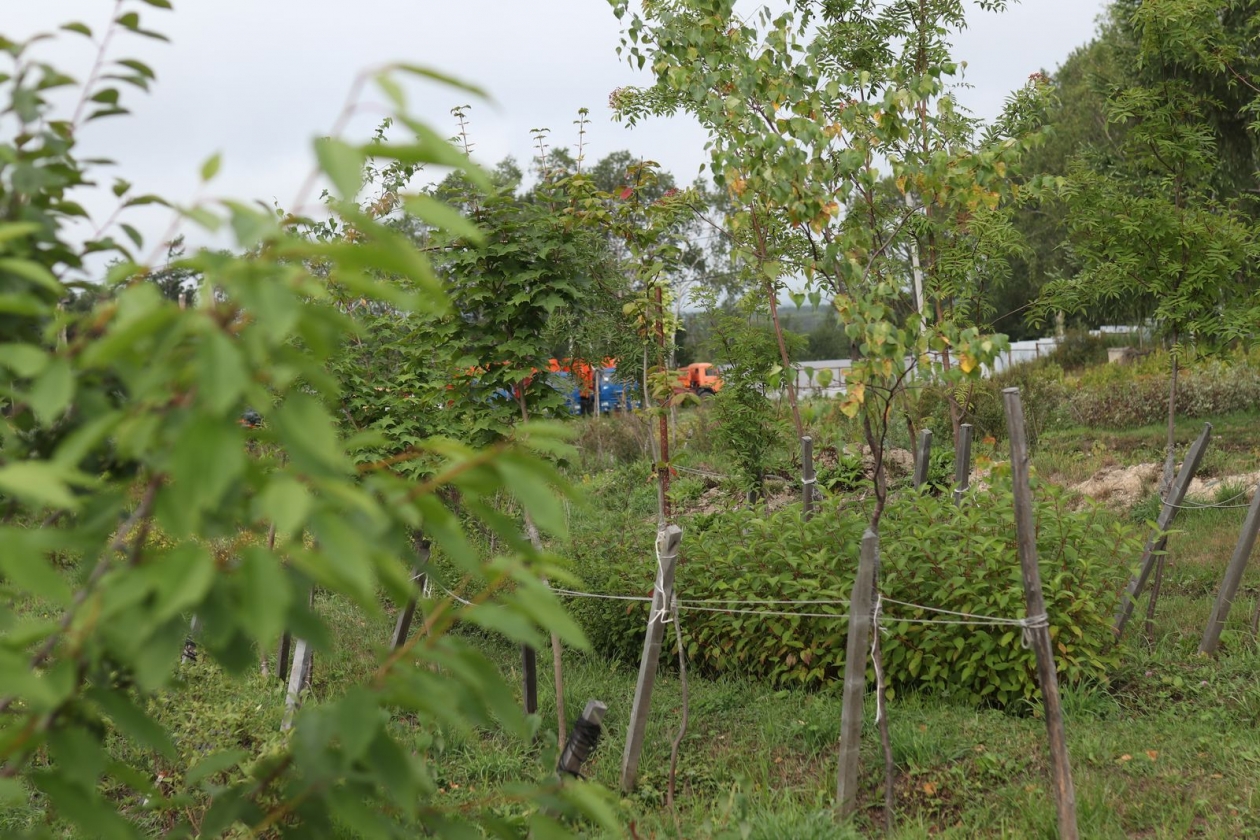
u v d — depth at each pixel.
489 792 4.99
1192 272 9.03
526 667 6.11
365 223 1.14
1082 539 6.60
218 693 4.90
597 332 7.90
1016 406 4.48
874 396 5.67
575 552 8.30
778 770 5.46
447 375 7.12
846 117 6.12
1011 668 6.16
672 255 7.48
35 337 1.72
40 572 1.14
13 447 1.60
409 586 1.27
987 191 6.03
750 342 10.77
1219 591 7.00
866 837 4.59
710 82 6.48
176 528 1.14
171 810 4.01
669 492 11.98
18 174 1.59
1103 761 5.27
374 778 1.54
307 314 1.19
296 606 1.36
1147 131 9.38
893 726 5.72
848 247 5.77
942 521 7.26
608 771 5.50
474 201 6.29
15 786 1.33
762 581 6.98
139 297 1.24
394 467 6.96
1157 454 14.51
